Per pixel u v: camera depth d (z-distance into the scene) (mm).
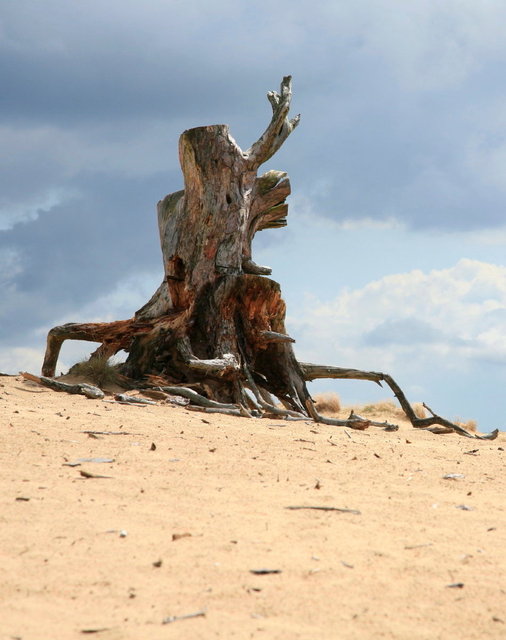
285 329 28656
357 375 28766
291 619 5852
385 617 5988
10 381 23578
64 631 5461
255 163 27969
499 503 10898
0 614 5711
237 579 6680
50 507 8828
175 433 15992
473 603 6402
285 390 28203
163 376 26703
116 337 29031
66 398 21891
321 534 8297
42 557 7070
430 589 6707
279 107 27984
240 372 27109
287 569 7008
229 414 23422
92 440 13914
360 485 11500
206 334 26984
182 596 6234
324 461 13781
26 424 15125
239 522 8617
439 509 10086
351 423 23828
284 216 29984
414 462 14789
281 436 17438
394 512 9688
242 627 5633
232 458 13172
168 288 28078
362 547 7891
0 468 10852
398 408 36219
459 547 8141
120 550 7379
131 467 11570
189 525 8375
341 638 5535
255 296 27328
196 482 10750
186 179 27672
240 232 27391
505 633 5785
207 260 27188
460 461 15859
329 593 6461
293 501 9875
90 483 10227
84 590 6293
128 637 5383
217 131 27062
